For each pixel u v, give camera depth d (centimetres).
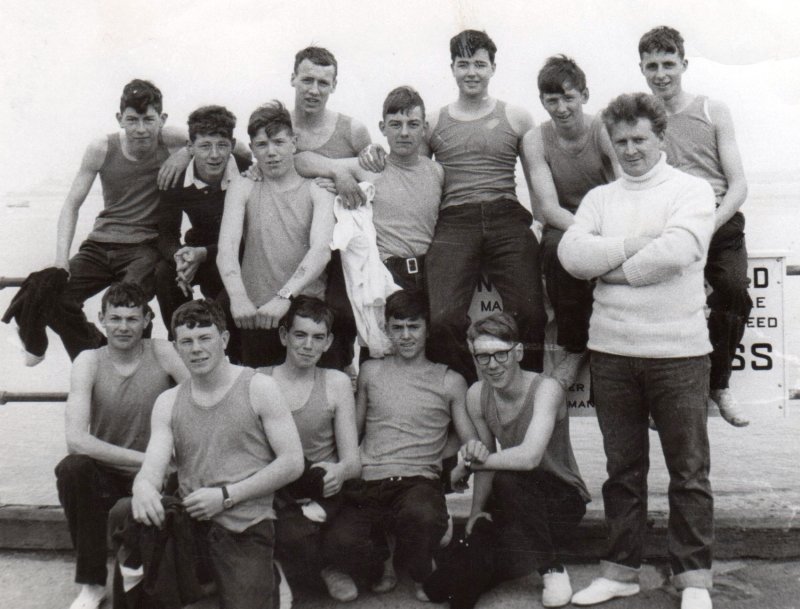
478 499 303
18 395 379
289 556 289
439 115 344
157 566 267
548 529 292
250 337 320
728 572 309
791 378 431
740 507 332
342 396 303
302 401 302
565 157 329
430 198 337
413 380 314
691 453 277
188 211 344
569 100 318
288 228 326
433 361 319
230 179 333
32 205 489
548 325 329
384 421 313
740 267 319
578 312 315
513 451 295
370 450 312
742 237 326
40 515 332
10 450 422
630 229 282
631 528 287
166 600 268
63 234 357
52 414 492
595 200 292
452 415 316
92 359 306
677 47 323
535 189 331
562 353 326
